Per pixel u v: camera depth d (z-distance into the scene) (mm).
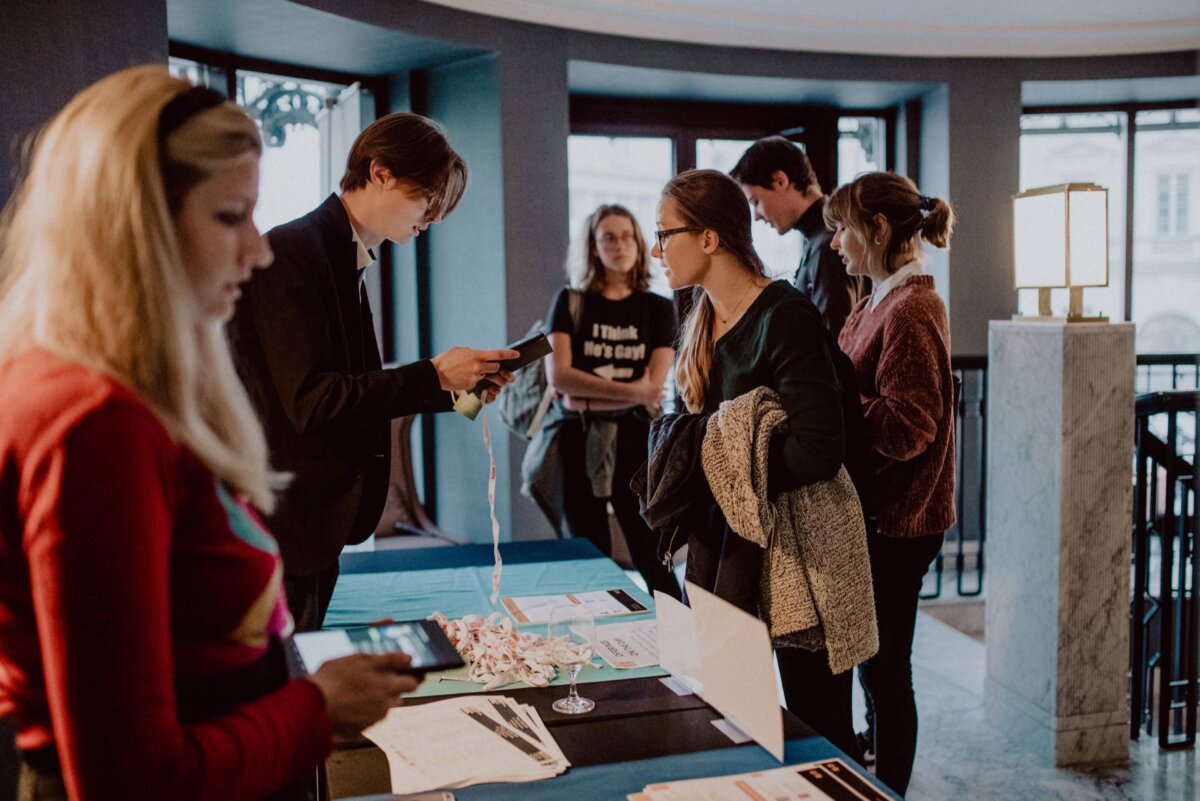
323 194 5316
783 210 3145
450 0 4742
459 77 5227
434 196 1989
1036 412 3006
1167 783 2910
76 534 743
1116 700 3029
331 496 1942
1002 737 3238
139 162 797
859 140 6543
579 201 6039
